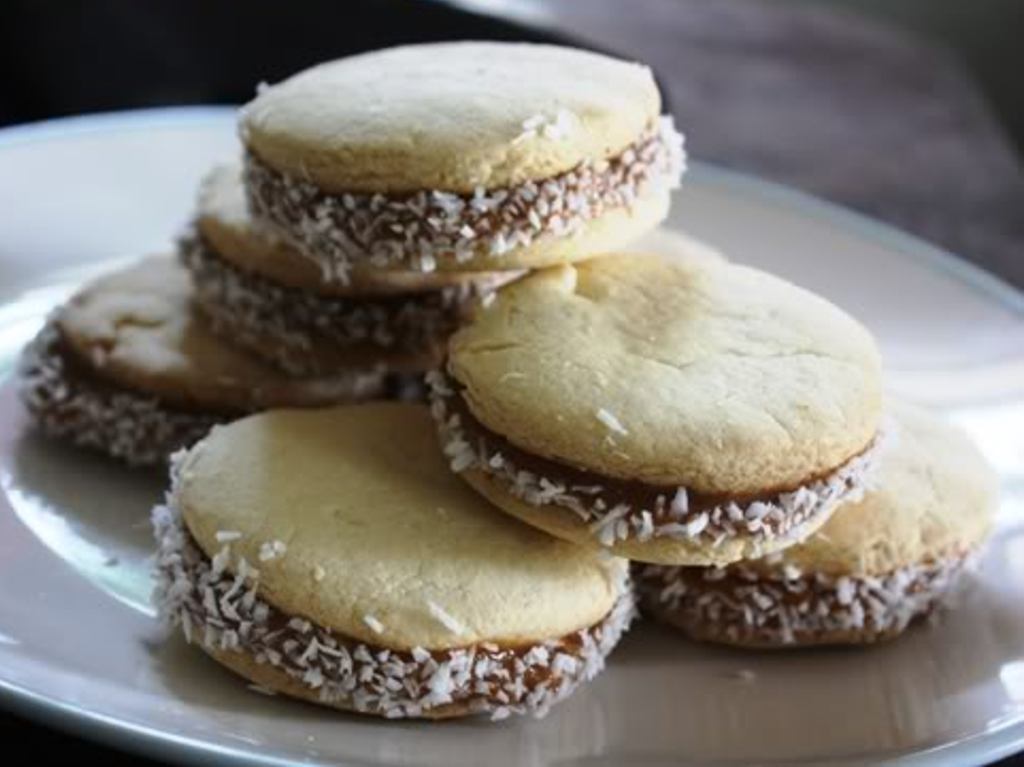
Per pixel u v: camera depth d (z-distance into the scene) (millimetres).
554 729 194
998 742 191
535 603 188
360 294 234
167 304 257
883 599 210
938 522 215
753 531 188
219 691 190
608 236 209
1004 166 418
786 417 191
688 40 492
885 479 220
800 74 476
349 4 361
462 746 187
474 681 186
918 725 199
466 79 218
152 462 241
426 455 210
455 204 200
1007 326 288
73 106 376
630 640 214
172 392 240
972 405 267
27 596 207
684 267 221
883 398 206
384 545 191
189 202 305
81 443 243
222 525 192
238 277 240
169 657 196
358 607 183
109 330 246
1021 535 236
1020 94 576
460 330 209
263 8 369
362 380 240
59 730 181
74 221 295
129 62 376
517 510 192
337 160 203
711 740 196
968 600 223
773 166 398
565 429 187
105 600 209
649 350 200
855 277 298
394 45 356
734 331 207
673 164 221
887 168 406
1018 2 565
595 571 195
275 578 186
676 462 184
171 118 319
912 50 514
